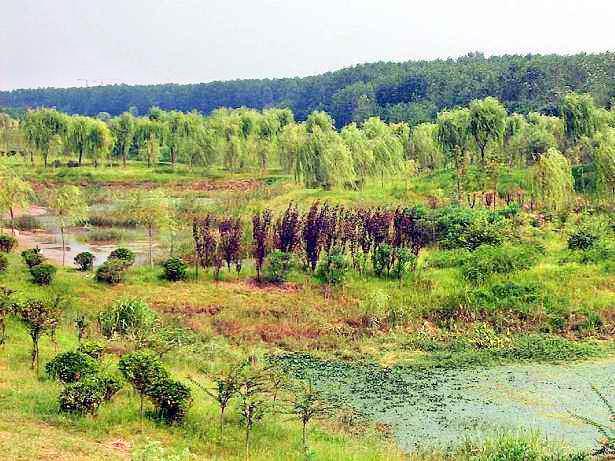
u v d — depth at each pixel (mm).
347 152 57688
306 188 60250
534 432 18641
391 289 31703
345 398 21453
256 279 34031
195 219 51812
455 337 27516
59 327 24625
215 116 109125
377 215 39094
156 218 40000
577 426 19281
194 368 22609
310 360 25219
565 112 58312
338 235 37688
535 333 27875
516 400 21391
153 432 15938
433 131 63594
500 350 26266
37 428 14727
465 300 30031
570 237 36219
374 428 19094
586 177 49750
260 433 17156
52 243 47812
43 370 19453
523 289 30344
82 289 30938
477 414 20250
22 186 48281
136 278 33562
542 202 44406
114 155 104438
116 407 17234
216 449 15586
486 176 52250
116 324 24953
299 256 36156
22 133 90188
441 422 19625
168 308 29422
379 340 27297
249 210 52281
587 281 31109
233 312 29266
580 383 22844
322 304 30484
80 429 15320
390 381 23109
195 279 33906
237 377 18172
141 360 17062
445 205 47406
